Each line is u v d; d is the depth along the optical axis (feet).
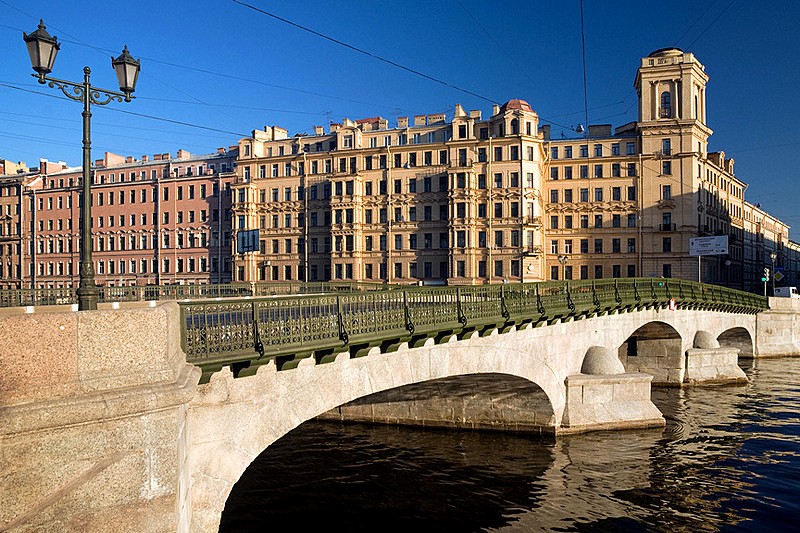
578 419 72.49
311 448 68.08
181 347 26.55
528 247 185.37
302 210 214.07
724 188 251.80
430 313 45.98
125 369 20.57
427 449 67.05
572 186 216.95
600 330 82.94
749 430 75.82
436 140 205.16
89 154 26.73
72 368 19.31
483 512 49.47
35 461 18.12
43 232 250.98
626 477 57.93
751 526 46.96
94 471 19.29
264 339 31.17
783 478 57.88
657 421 75.56
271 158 217.97
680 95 206.90
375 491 54.29
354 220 202.90
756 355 150.51
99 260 241.96
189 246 230.27
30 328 18.45
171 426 21.27
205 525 29.07
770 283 304.71
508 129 190.19
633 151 213.05
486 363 55.42
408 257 199.21
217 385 30.04
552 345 69.41
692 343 117.50
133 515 20.10
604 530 46.19
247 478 57.98
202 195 229.25
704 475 58.65
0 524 17.30
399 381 44.24
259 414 32.32
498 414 73.20
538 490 54.34
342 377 38.70
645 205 207.62
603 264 211.00
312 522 47.24
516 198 186.91
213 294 82.28
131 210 239.09
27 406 17.98
